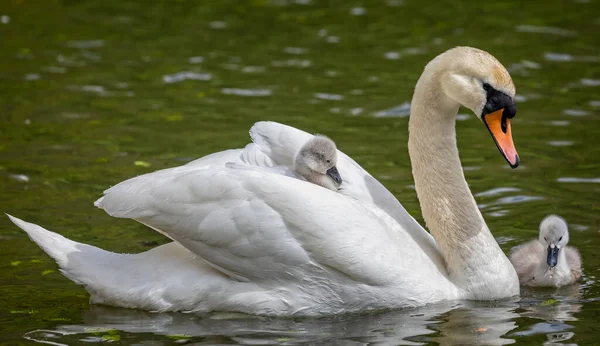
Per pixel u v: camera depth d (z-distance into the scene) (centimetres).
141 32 2531
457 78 1157
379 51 2373
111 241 1380
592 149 1741
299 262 1122
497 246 1212
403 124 1900
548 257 1231
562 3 2733
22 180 1605
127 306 1153
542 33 2467
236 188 1132
